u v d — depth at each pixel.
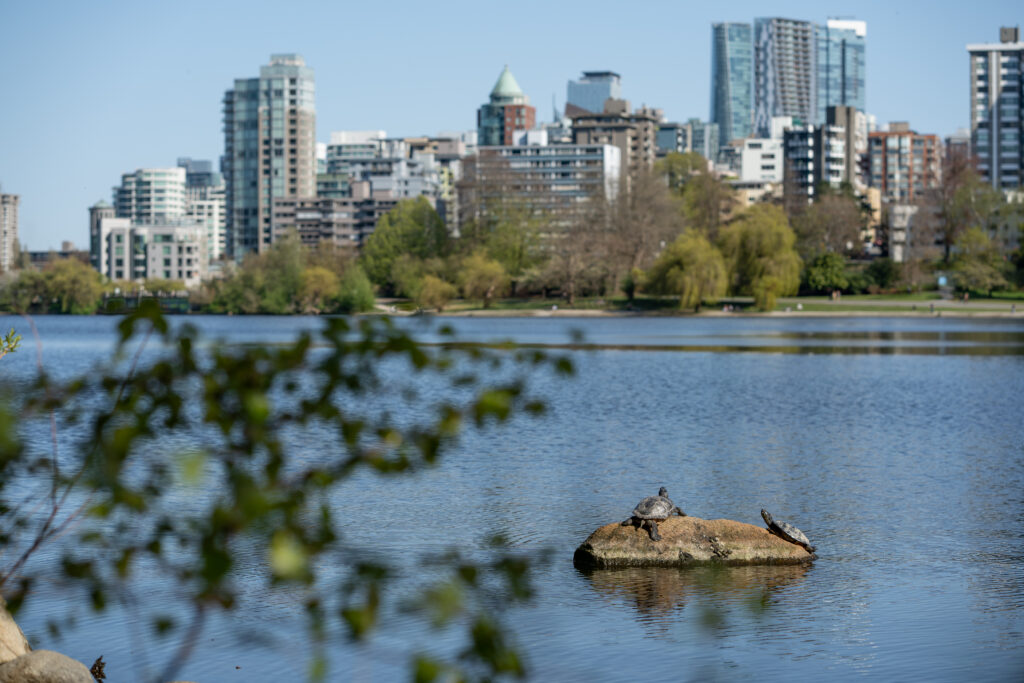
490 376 80.50
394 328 14.51
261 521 13.21
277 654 39.16
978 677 38.03
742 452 92.88
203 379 13.39
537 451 92.00
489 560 52.00
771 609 45.69
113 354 13.85
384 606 14.75
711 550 52.91
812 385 163.25
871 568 52.31
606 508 67.50
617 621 43.72
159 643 40.53
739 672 38.19
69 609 43.16
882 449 95.12
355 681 36.56
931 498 70.62
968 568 52.38
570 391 152.75
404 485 74.44
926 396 145.25
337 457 83.00
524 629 42.66
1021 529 60.94
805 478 78.94
